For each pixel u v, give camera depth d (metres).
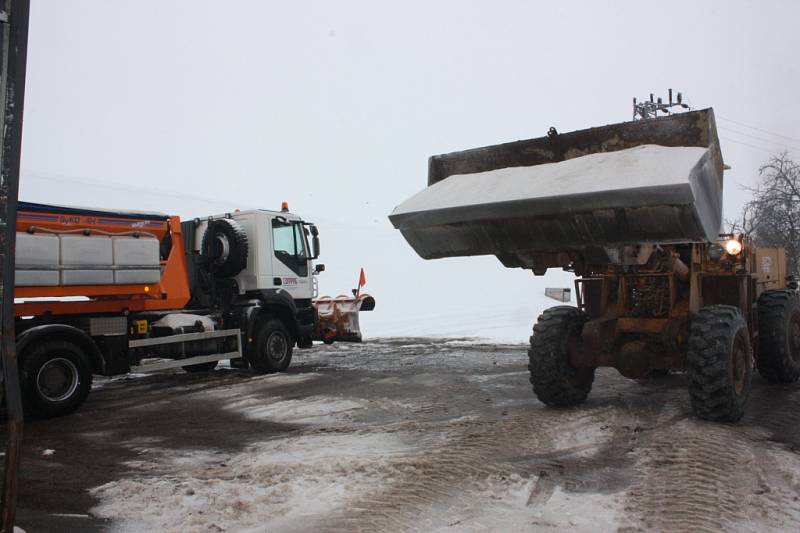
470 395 7.79
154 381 10.33
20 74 3.08
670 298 6.11
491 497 4.12
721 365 5.40
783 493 4.02
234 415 7.29
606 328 6.21
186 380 10.25
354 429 6.23
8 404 3.10
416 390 8.33
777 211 18.28
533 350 6.34
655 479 4.34
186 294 9.66
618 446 5.11
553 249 5.41
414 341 15.08
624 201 4.79
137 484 4.68
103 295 8.54
